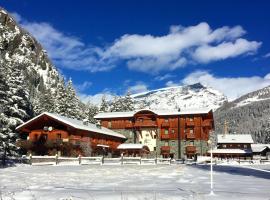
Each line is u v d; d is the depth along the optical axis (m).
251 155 92.25
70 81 92.75
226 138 99.44
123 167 43.91
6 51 166.00
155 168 42.12
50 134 67.44
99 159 56.19
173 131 89.81
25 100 59.09
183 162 65.44
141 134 91.88
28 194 16.38
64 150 64.44
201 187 20.78
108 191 18.08
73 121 69.94
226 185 22.22
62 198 15.05
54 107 88.75
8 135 47.97
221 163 65.44
